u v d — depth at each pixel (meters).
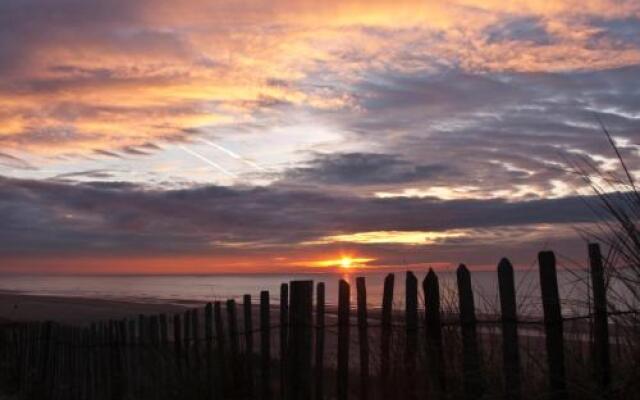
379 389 5.09
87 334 10.19
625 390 3.79
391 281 5.13
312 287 5.95
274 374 7.18
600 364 4.04
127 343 9.16
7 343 13.12
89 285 119.31
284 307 6.17
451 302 4.83
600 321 4.07
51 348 11.34
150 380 8.48
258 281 155.62
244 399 6.68
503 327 4.32
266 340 6.48
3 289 91.25
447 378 4.57
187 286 110.94
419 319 5.01
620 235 4.12
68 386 10.60
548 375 4.16
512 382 4.24
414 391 4.75
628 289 4.03
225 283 136.25
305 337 5.86
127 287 104.94
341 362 5.48
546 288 4.22
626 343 3.97
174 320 8.12
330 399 5.71
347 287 5.55
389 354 5.04
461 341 4.57
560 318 4.17
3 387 12.28
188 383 7.60
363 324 5.30
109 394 9.46
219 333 7.20
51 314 31.02
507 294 4.33
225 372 7.08
